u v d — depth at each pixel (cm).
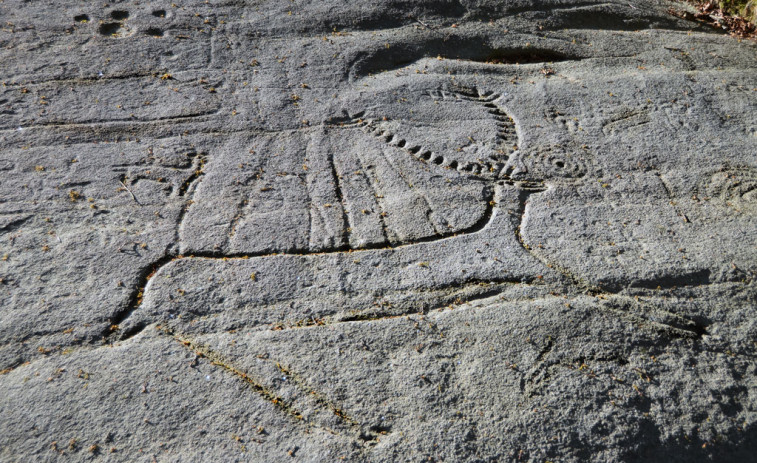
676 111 389
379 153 352
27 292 268
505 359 250
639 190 337
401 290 279
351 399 237
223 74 395
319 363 248
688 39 463
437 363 248
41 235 294
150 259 286
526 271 288
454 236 307
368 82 402
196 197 320
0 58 390
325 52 416
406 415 232
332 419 231
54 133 347
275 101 378
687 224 317
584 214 321
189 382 239
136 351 249
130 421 227
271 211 314
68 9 432
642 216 321
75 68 388
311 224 309
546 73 420
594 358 253
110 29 422
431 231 308
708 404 243
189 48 409
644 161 354
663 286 284
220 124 362
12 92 369
